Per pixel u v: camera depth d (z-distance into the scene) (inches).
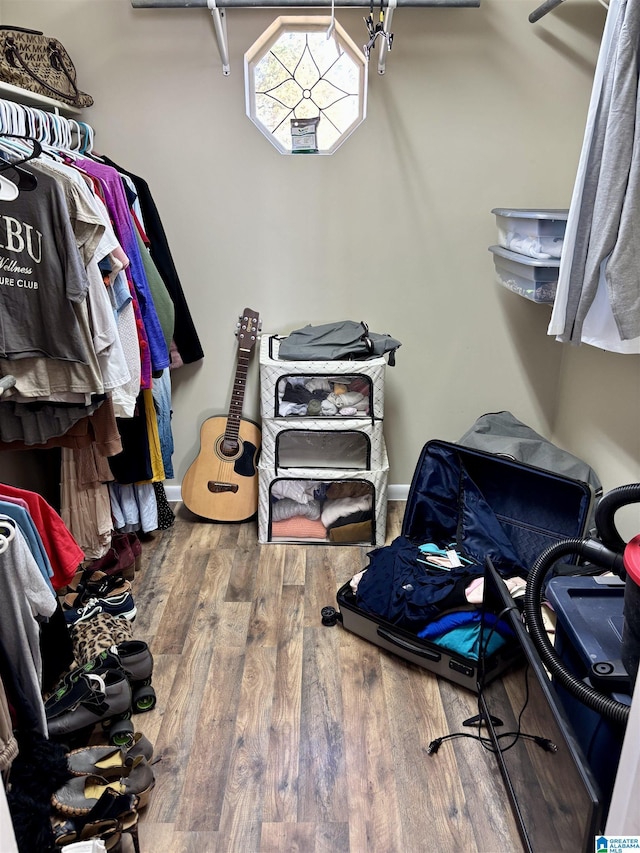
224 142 100.0
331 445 103.0
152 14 94.0
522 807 56.1
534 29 95.3
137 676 69.4
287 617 86.4
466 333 110.2
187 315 105.2
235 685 74.2
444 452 88.0
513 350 110.9
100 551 89.3
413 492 89.0
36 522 60.8
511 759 59.4
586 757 47.8
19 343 64.4
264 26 94.7
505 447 94.7
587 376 100.5
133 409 79.7
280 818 58.7
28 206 61.5
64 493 86.2
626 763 34.5
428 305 108.6
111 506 99.7
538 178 102.0
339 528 103.7
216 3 87.7
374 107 98.4
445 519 87.1
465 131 99.7
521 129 99.7
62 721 60.4
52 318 64.7
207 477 110.0
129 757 58.1
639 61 61.7
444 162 101.3
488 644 66.3
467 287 107.7
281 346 100.4
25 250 62.2
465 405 114.4
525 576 81.4
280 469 102.5
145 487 101.2
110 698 62.1
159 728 68.3
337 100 101.5
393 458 118.0
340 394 100.3
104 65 96.3
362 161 101.0
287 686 74.0
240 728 68.3
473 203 103.3
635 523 84.3
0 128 71.5
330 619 84.7
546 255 81.5
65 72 89.2
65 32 94.8
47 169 65.2
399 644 76.6
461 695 72.7
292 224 104.1
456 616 74.1
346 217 103.8
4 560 49.7
